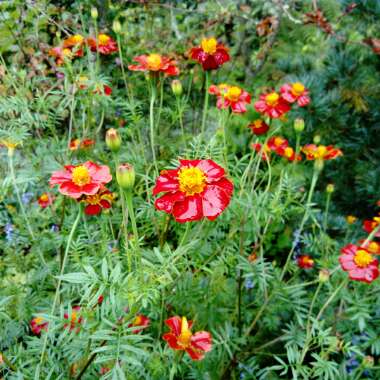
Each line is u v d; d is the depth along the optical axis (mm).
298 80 688
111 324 254
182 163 285
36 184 459
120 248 423
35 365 323
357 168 680
